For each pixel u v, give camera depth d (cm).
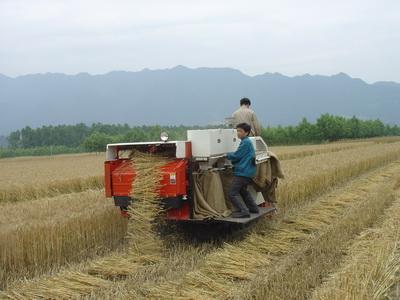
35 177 2297
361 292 582
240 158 996
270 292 645
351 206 1388
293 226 1111
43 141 11394
